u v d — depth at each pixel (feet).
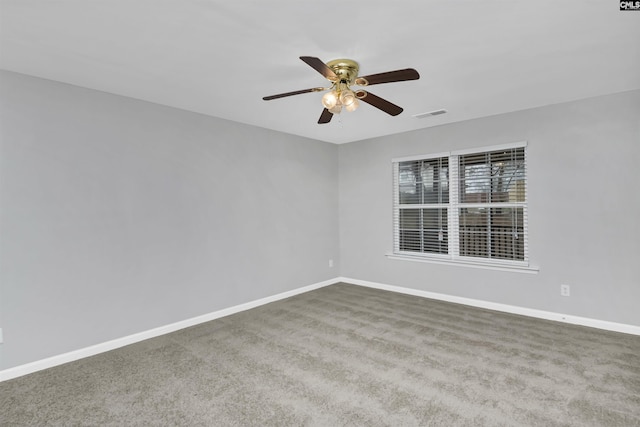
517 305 12.40
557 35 6.81
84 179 9.46
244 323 11.88
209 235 12.37
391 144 15.84
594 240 10.88
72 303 9.23
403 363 8.73
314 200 16.66
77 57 7.66
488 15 6.07
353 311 13.06
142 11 5.86
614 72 8.75
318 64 6.30
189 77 8.83
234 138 13.21
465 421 6.39
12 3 5.56
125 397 7.33
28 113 8.59
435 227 14.75
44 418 6.64
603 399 7.01
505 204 12.71
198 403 7.07
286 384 7.77
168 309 11.19
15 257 8.37
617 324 10.56
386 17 6.12
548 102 11.27
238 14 5.98
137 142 10.51
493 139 12.77
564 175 11.36
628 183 10.32
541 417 6.46
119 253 10.11
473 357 9.00
